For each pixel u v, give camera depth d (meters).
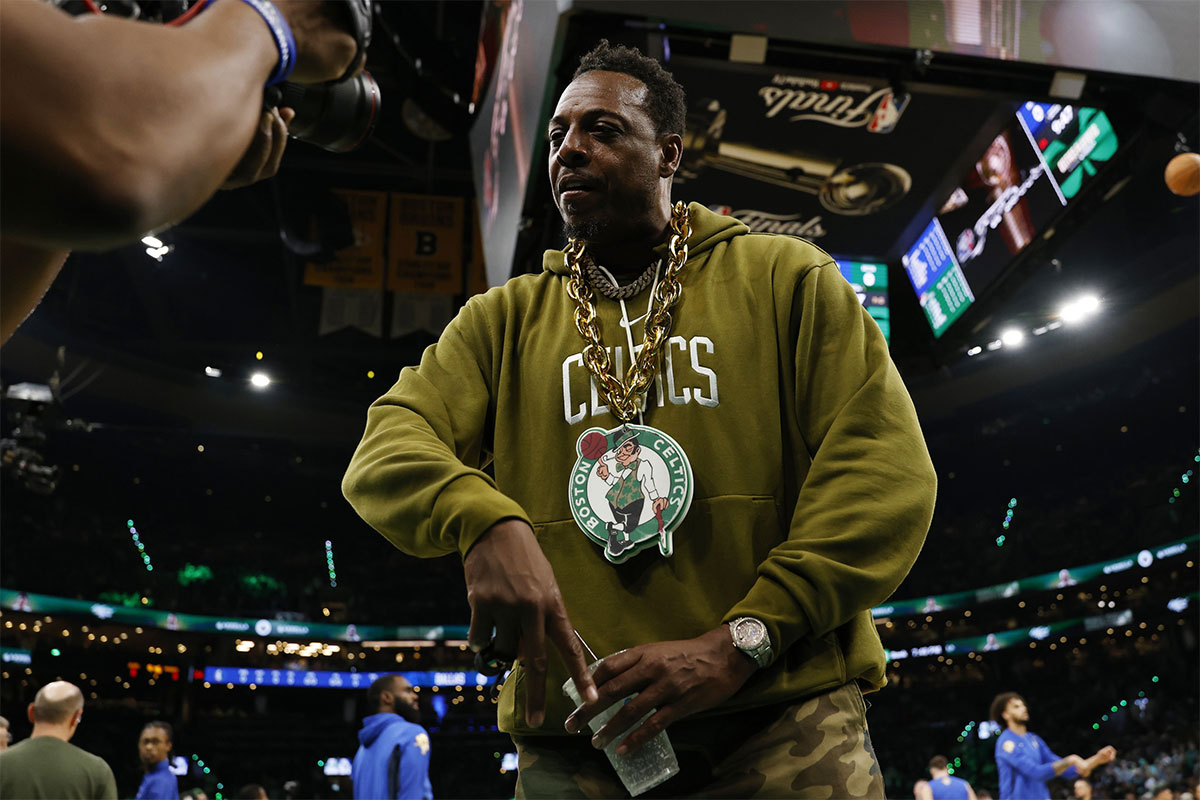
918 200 7.31
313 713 27.45
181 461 24.38
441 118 11.77
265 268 19.64
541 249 6.53
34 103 0.54
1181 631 21.17
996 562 23.59
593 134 1.30
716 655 1.00
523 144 5.46
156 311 20.06
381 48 10.94
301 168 15.83
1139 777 18.11
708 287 1.27
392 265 15.16
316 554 26.81
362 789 4.47
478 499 1.03
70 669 23.62
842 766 1.07
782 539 1.16
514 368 1.31
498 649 0.99
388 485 1.12
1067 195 6.51
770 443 1.18
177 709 24.70
